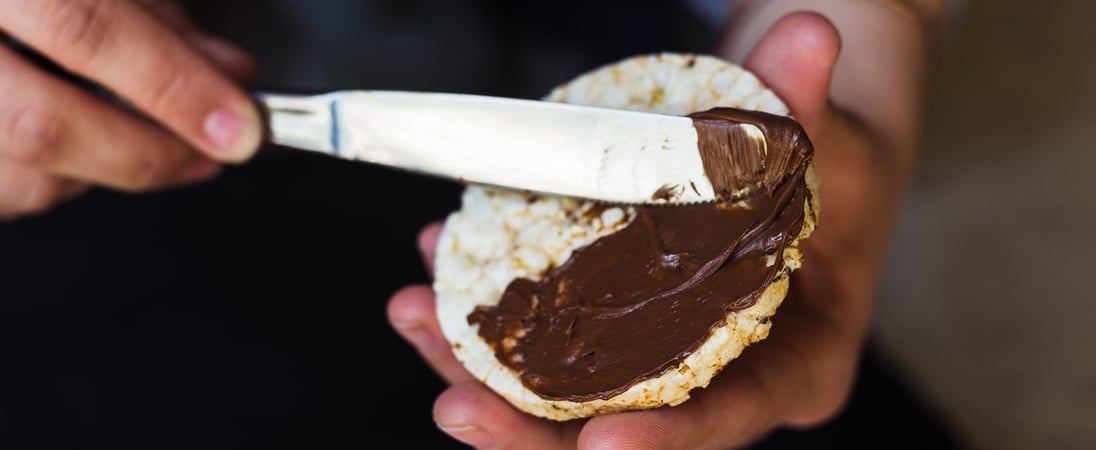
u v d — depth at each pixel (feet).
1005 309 1.74
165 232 1.62
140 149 1.21
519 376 1.01
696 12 1.58
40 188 1.28
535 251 1.06
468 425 1.00
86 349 1.50
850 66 1.27
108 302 1.54
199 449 1.43
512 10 1.73
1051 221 1.81
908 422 1.57
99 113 1.17
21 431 1.44
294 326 1.53
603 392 0.96
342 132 1.09
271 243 1.60
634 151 1.00
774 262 0.95
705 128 0.97
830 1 1.29
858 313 1.24
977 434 1.66
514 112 1.02
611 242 1.03
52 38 1.08
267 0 1.59
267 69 1.64
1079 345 1.68
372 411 1.46
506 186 1.05
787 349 1.15
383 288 1.56
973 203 1.86
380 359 1.50
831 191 1.17
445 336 1.06
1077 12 2.04
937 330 1.75
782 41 1.04
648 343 0.97
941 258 1.82
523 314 1.04
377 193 1.66
